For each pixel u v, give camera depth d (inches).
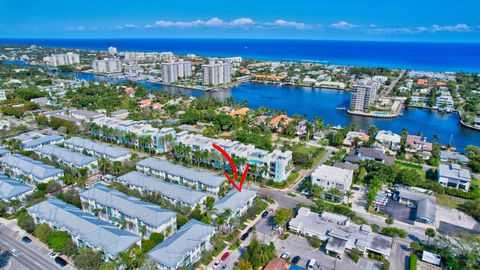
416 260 4527.6
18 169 6919.3
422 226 5428.2
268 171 6939.0
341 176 6501.0
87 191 5772.6
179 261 4220.0
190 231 4687.5
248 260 4407.0
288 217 5403.5
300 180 7126.0
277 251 4761.3
